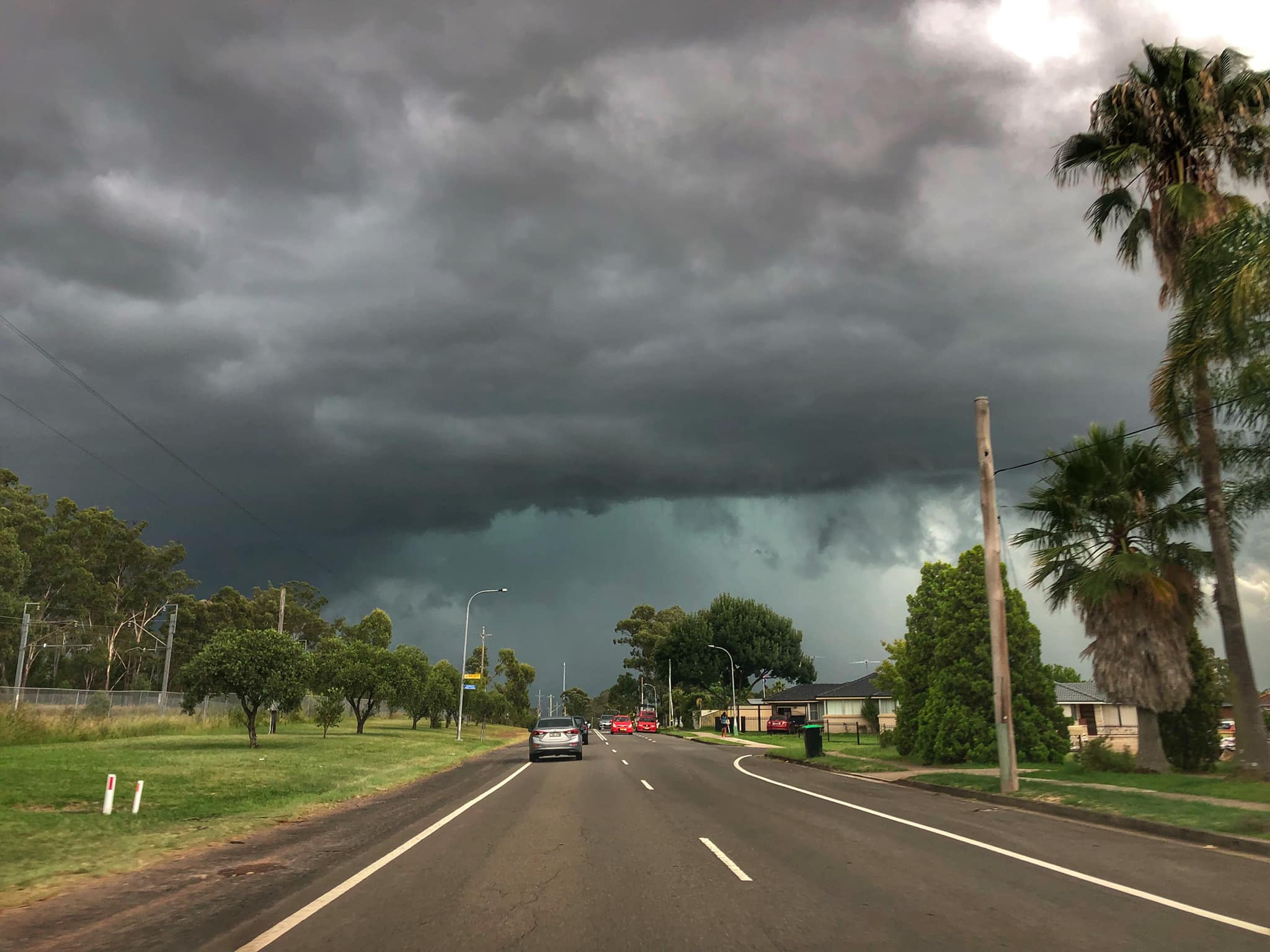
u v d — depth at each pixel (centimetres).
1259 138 2048
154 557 8531
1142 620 2133
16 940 706
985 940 680
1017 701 2673
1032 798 1653
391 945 681
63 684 7750
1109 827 1366
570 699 18400
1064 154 2231
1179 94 2048
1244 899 826
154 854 1120
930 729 2736
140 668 8431
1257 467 2030
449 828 1367
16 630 6488
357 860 1080
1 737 3139
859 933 702
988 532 1920
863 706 5912
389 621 9181
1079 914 763
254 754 2939
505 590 5584
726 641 10206
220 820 1452
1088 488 2216
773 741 5456
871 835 1265
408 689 5259
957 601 2781
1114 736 4947
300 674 3388
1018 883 907
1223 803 1486
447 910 797
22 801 1560
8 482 7688
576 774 2569
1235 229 1625
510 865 1030
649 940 688
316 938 702
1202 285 1698
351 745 3750
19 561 6525
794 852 1117
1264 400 1786
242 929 734
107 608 8000
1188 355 1812
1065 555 2241
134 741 3528
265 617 9625
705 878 937
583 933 710
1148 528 2217
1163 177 2081
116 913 800
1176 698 2105
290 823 1462
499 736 6625
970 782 1998
